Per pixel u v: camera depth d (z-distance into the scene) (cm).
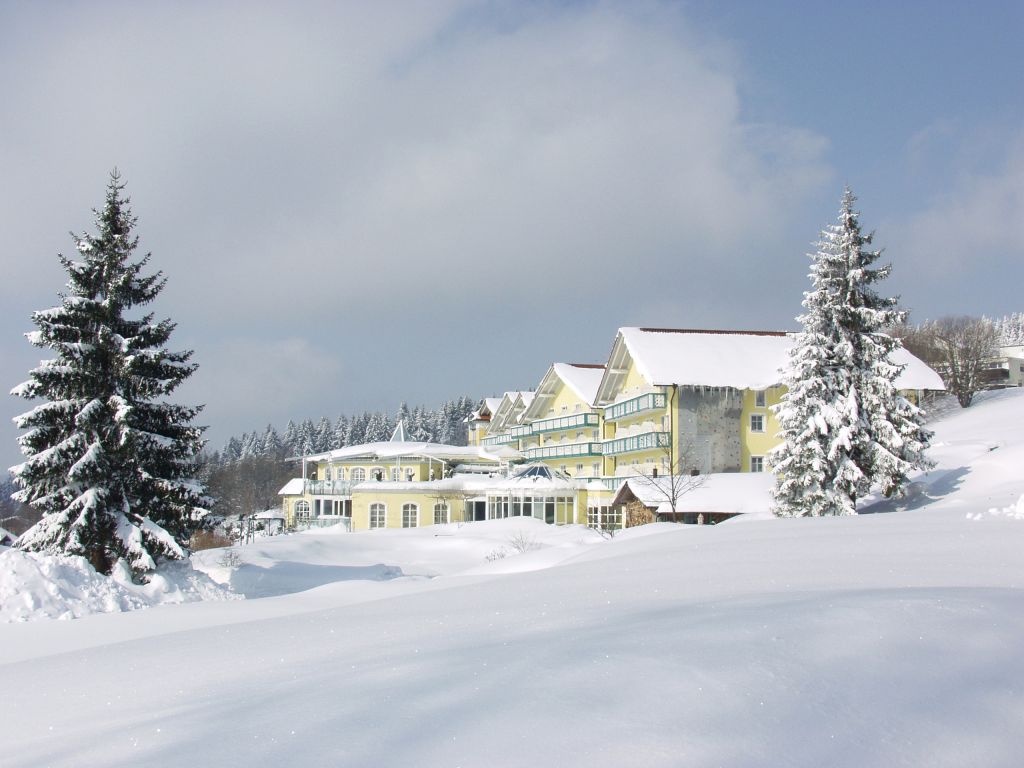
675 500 4031
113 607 1914
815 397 3553
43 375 2484
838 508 3441
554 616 795
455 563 4059
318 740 430
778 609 633
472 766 373
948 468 3716
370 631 854
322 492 7500
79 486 2486
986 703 419
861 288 3659
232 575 3092
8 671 872
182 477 2708
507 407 8256
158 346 2700
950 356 6600
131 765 431
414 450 7669
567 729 404
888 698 426
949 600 617
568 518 6294
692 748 372
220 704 564
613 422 6212
